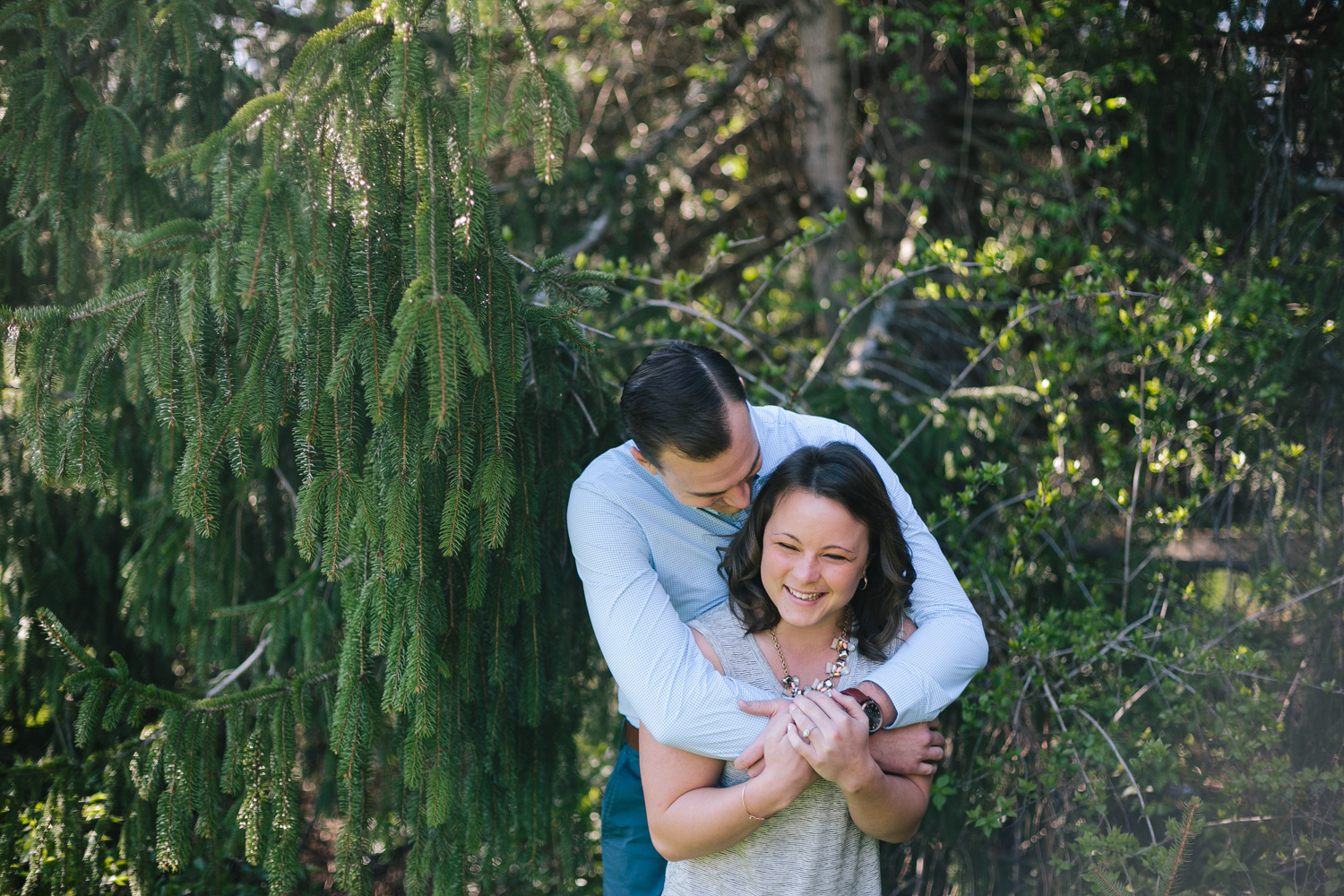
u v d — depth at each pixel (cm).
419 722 166
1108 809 242
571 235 400
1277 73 297
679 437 135
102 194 202
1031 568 260
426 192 146
